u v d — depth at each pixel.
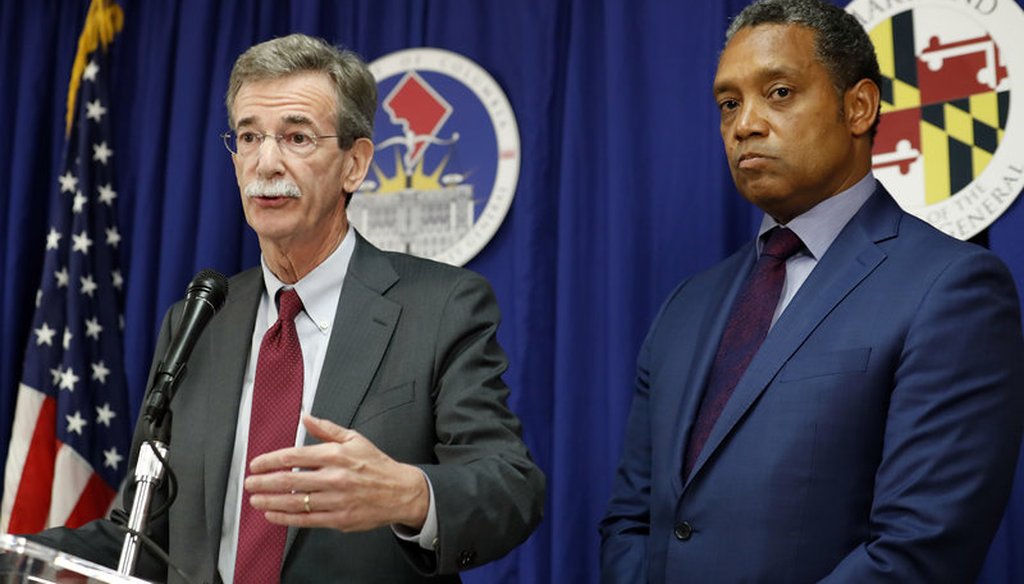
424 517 1.57
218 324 2.03
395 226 3.03
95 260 3.30
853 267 1.95
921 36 2.55
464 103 3.03
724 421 1.92
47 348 3.23
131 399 3.23
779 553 1.80
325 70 2.00
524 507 1.71
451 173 3.01
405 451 1.81
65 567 1.24
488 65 3.08
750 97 2.10
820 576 1.77
